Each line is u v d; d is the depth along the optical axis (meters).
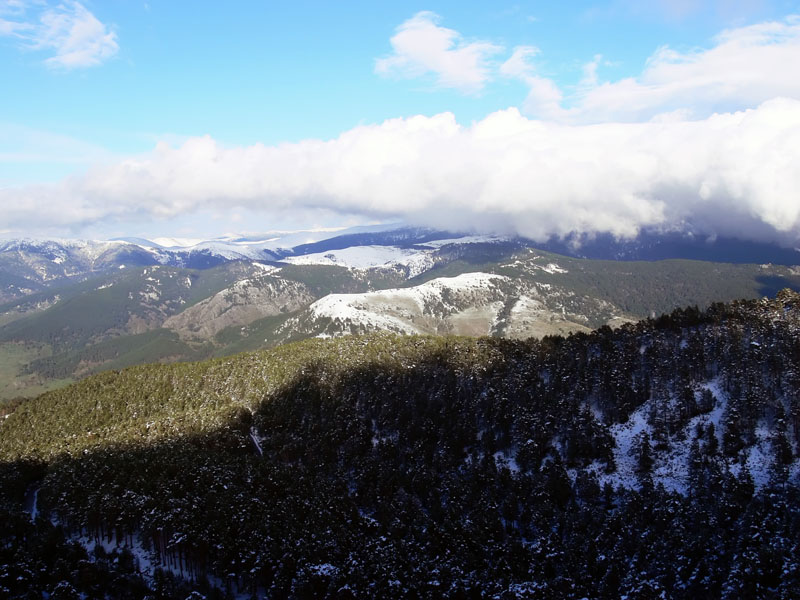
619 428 178.62
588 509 146.38
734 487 140.88
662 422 173.25
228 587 128.88
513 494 156.88
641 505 144.12
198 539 130.75
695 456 156.62
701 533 129.50
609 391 188.25
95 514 146.38
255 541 131.88
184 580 129.25
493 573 127.31
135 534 150.00
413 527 146.88
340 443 190.25
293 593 120.19
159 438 197.00
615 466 164.00
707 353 191.62
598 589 122.88
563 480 156.38
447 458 176.38
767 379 174.00
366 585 120.25
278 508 146.75
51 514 160.88
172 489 153.50
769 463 150.62
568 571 127.81
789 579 111.88
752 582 113.31
